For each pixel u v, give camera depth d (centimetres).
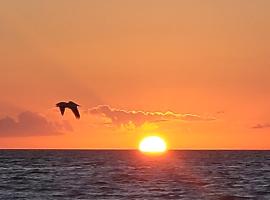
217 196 11188
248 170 19712
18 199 10638
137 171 18650
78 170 19100
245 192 11912
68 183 13600
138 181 14188
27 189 12250
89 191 11869
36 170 18988
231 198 10950
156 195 11188
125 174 16850
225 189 12400
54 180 14475
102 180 14475
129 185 13100
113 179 14800
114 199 10588
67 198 10775
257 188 12688
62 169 19712
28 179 14812
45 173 17288
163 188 12450
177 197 10919
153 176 16025
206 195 11294
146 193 11512
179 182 13962
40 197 10919
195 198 10825
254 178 15550
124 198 10738
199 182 14012
